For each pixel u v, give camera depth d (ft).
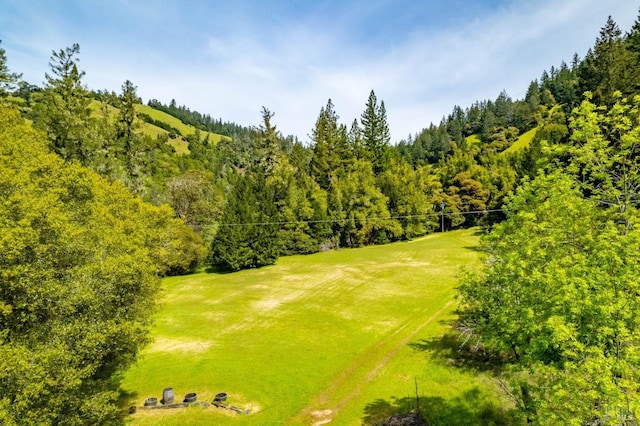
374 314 110.22
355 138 333.01
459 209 286.25
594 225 41.93
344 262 187.83
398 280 143.64
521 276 41.09
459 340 81.66
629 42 148.66
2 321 41.01
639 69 125.59
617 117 45.62
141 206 101.50
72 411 42.96
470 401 62.69
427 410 61.36
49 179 55.57
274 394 68.90
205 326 106.73
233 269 183.73
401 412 61.31
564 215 43.21
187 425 59.21
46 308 43.06
